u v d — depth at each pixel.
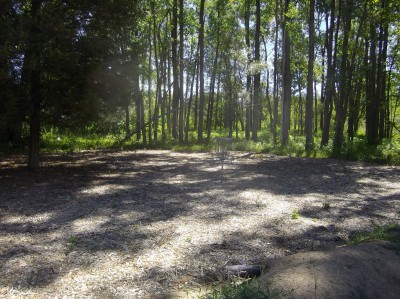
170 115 31.89
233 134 34.03
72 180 9.35
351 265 3.84
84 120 9.79
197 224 5.74
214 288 3.59
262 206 6.95
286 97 18.94
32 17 8.90
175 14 20.31
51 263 4.23
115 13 10.05
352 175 11.10
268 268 4.14
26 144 16.34
